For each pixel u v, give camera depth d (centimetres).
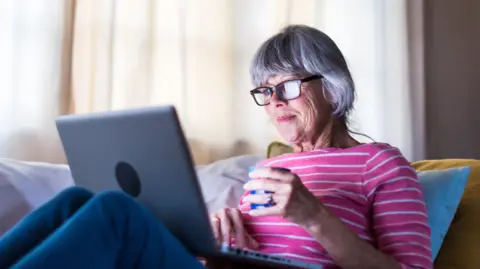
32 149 151
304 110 115
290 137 119
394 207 99
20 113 149
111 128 76
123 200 70
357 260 91
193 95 187
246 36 200
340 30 230
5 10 147
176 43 183
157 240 70
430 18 266
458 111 270
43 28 153
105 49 163
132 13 172
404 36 250
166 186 73
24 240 71
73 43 159
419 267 93
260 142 199
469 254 120
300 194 86
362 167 106
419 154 253
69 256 63
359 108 235
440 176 126
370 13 240
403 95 248
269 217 112
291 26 124
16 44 148
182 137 68
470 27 272
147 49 175
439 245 119
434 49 266
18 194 124
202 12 190
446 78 269
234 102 196
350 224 102
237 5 199
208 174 155
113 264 68
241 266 96
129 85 171
